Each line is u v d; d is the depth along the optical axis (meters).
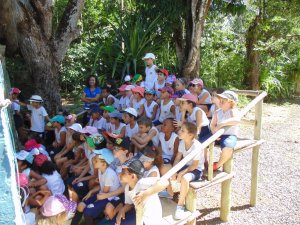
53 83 6.79
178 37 9.35
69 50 9.94
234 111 4.04
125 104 6.08
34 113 5.81
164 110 5.14
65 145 5.18
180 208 3.41
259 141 4.47
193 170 3.62
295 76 11.53
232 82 10.91
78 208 3.81
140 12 9.16
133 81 6.66
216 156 6.04
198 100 5.37
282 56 10.98
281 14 10.36
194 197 3.46
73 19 6.84
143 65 8.70
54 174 3.97
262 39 10.65
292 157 6.30
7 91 5.55
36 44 6.46
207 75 10.49
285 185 5.17
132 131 4.75
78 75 9.95
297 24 10.72
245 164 5.98
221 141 4.00
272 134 7.71
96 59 8.60
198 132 4.24
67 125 5.18
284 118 9.09
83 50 9.99
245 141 4.45
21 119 5.91
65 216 3.32
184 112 4.38
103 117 5.36
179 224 3.25
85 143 4.48
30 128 5.91
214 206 4.63
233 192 5.00
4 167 2.33
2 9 7.07
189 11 8.82
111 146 3.87
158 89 5.93
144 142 4.23
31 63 6.61
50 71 6.71
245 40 11.06
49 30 6.61
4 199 2.35
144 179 3.01
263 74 10.69
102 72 9.07
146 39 8.75
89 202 3.81
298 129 8.11
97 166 3.66
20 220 2.46
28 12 6.25
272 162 6.05
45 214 3.24
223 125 3.97
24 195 3.33
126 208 3.37
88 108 6.34
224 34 10.81
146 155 3.28
